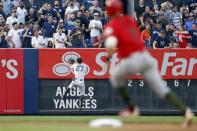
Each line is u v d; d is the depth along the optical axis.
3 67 41.69
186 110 22.97
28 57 41.84
